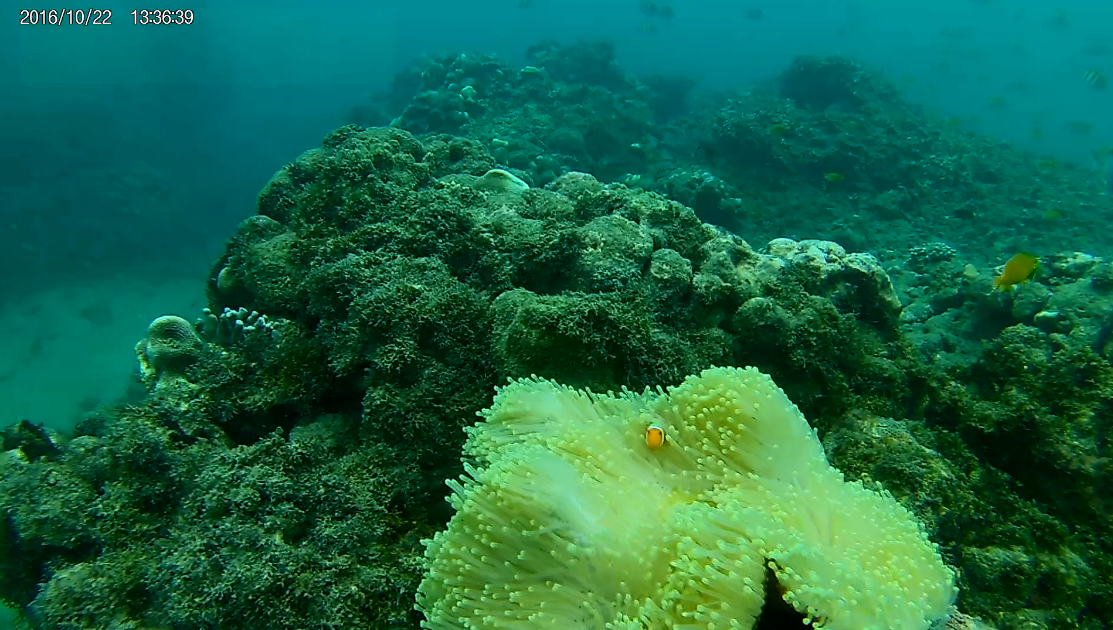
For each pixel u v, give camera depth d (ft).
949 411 3.56
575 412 2.37
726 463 2.17
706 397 2.25
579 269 3.43
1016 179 11.95
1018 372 3.52
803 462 2.16
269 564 2.36
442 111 11.19
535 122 11.43
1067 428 3.14
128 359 10.58
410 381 2.91
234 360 3.31
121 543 2.72
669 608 1.77
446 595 1.98
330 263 3.49
